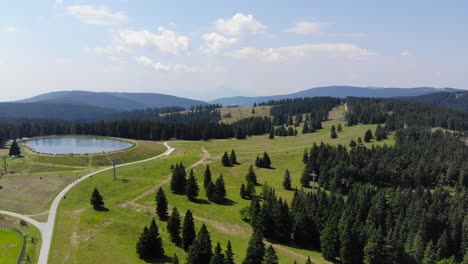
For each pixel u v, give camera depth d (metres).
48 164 171.12
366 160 173.50
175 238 98.19
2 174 152.88
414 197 135.25
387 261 95.94
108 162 180.75
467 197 141.75
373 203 125.50
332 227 99.31
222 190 132.75
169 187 143.50
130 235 100.56
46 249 89.00
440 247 105.81
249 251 83.44
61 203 122.31
